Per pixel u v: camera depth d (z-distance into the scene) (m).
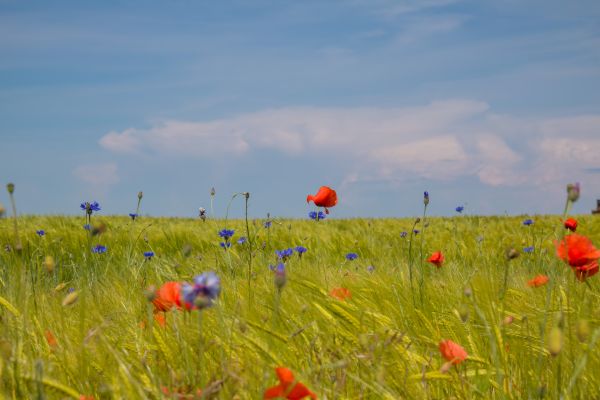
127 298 3.57
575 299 2.82
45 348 2.29
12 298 2.94
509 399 1.95
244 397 1.75
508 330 2.58
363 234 11.69
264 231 10.23
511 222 12.55
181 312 2.50
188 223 14.81
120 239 9.48
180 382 1.80
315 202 3.88
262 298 3.21
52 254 8.30
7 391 1.72
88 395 1.87
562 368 2.12
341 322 2.37
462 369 2.08
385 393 1.78
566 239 2.23
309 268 5.31
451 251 8.25
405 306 3.11
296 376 1.62
